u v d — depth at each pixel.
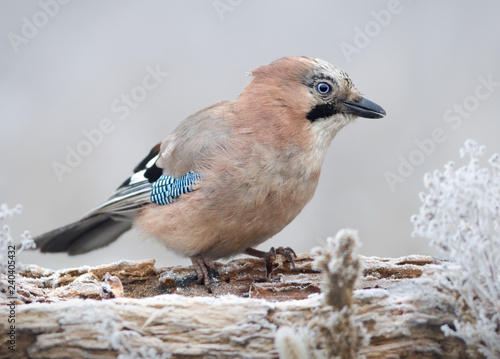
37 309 5.87
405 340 5.90
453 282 5.97
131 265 8.34
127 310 5.93
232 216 8.50
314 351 5.70
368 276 7.57
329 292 5.58
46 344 5.77
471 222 6.07
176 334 5.88
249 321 5.93
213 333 5.88
